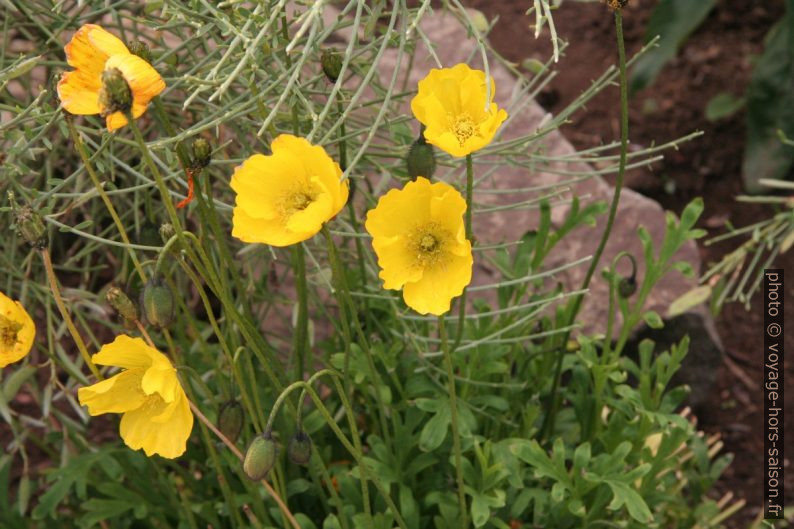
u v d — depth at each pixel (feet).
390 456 2.12
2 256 2.33
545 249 2.41
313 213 1.58
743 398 3.30
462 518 1.95
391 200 1.65
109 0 2.18
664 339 3.00
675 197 3.81
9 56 2.42
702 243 3.68
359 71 2.17
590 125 3.97
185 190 2.42
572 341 2.58
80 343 1.81
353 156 2.25
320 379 2.34
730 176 3.84
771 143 3.51
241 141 2.20
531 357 2.32
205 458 2.31
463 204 1.62
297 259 2.07
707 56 4.16
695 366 3.06
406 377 2.26
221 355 2.35
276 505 2.20
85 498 2.14
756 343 3.45
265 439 1.66
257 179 1.64
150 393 1.59
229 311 1.82
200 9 2.02
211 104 2.06
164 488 2.34
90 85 1.63
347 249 2.45
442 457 2.21
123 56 1.60
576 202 2.33
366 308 2.26
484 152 2.24
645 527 2.22
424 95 1.73
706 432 3.20
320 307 2.35
